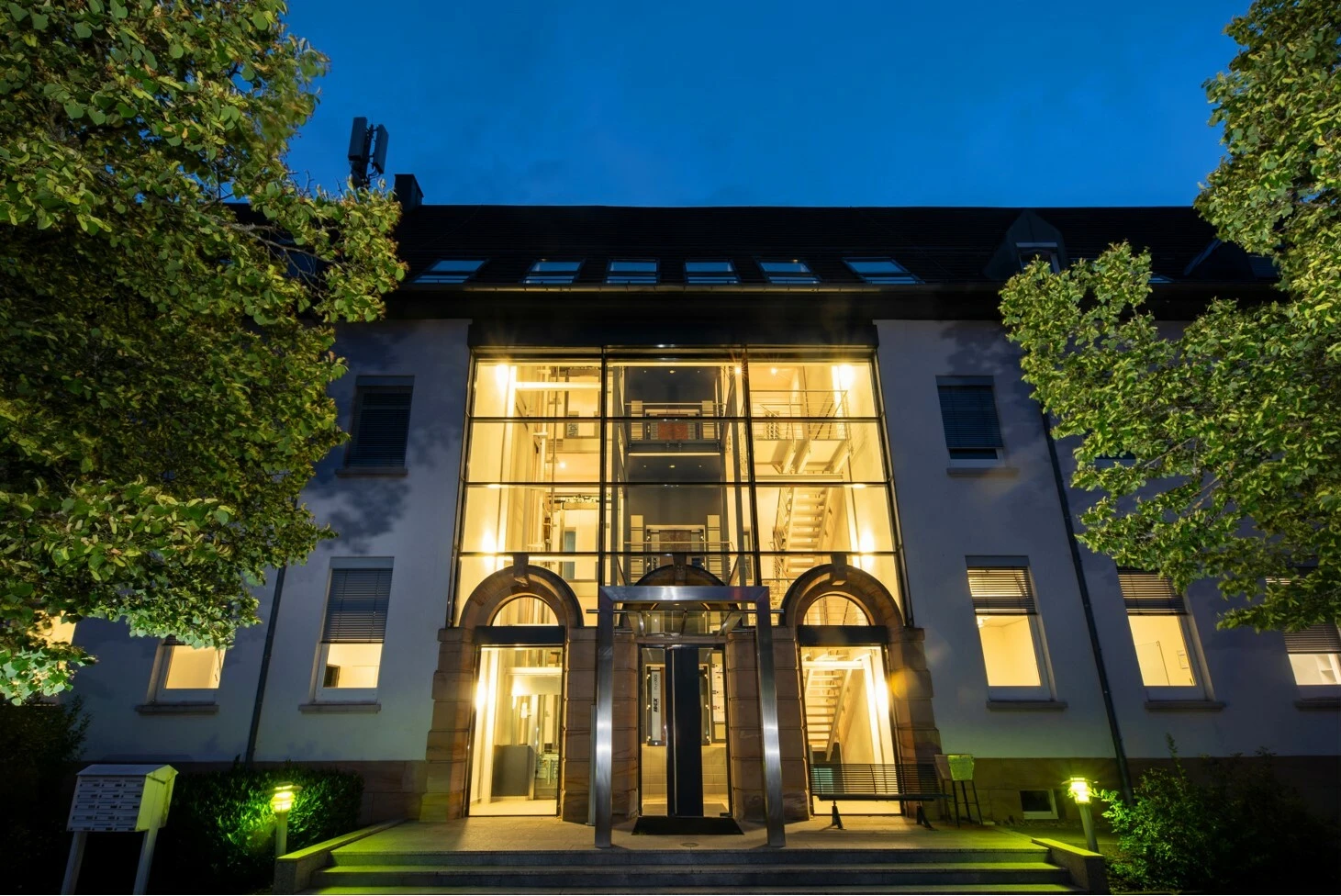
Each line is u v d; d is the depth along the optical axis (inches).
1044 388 345.1
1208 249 608.7
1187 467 302.0
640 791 447.5
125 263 228.5
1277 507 293.6
